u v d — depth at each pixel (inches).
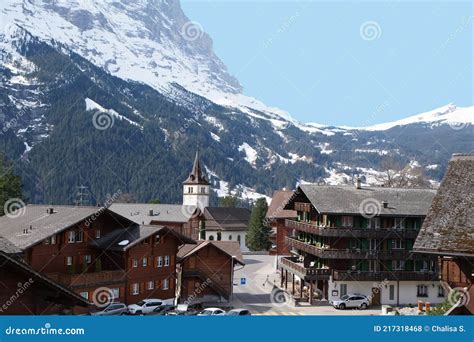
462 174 1157.7
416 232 2532.0
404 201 2605.8
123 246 2269.9
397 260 2559.1
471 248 996.6
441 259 1101.7
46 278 789.2
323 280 2561.5
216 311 2107.5
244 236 5255.9
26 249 2049.7
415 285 2561.5
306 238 2819.9
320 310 2389.3
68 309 916.6
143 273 2375.7
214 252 2650.1
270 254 4704.7
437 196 1132.5
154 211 4776.1
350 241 2539.4
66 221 2240.4
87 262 2322.8
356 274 2518.5
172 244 2518.5
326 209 2484.0
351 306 2427.4
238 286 3075.8
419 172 5442.9
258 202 5078.7
